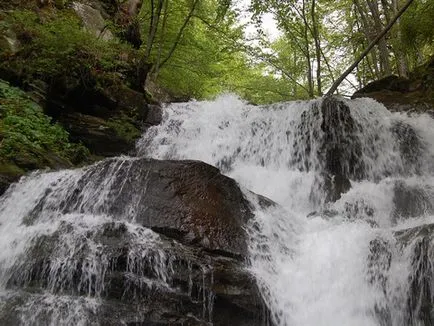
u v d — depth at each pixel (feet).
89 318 14.80
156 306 15.37
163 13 61.93
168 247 16.52
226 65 73.15
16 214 20.54
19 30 32.40
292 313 17.03
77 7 44.68
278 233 19.67
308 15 66.54
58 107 31.68
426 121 36.32
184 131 36.83
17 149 24.02
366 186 27.45
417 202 25.91
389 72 57.93
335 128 31.94
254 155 34.17
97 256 15.99
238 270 16.92
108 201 19.36
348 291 17.61
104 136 32.86
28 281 16.48
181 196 18.89
